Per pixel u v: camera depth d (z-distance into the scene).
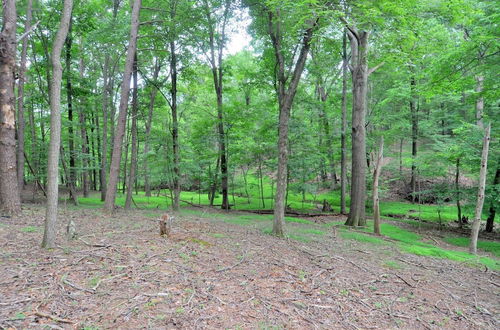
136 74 13.30
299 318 3.81
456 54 7.96
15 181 8.03
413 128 19.44
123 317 3.21
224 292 4.16
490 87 8.67
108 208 10.41
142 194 24.67
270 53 14.10
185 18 12.16
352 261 6.82
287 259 6.18
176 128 13.73
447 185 14.00
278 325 3.53
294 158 15.38
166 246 5.91
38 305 3.23
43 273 4.04
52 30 12.70
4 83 7.76
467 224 15.71
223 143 15.80
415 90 9.93
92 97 18.02
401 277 6.20
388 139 19.61
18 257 4.56
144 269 4.55
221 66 16.16
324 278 5.37
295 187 16.02
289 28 8.34
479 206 9.38
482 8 9.80
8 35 7.79
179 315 3.39
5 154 7.79
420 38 8.43
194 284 4.26
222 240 7.16
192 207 16.19
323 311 4.13
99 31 11.34
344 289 5.04
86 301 3.45
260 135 15.98
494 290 6.13
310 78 21.47
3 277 3.81
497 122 11.18
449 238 12.26
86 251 5.09
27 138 16.84
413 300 5.11
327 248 7.84
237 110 15.25
